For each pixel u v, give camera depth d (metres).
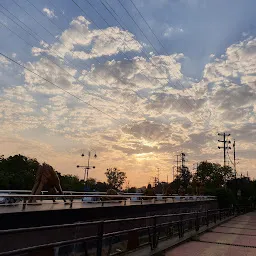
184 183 86.00
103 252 9.15
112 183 99.69
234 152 74.94
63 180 76.75
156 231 11.14
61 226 5.79
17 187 64.50
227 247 13.47
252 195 80.62
